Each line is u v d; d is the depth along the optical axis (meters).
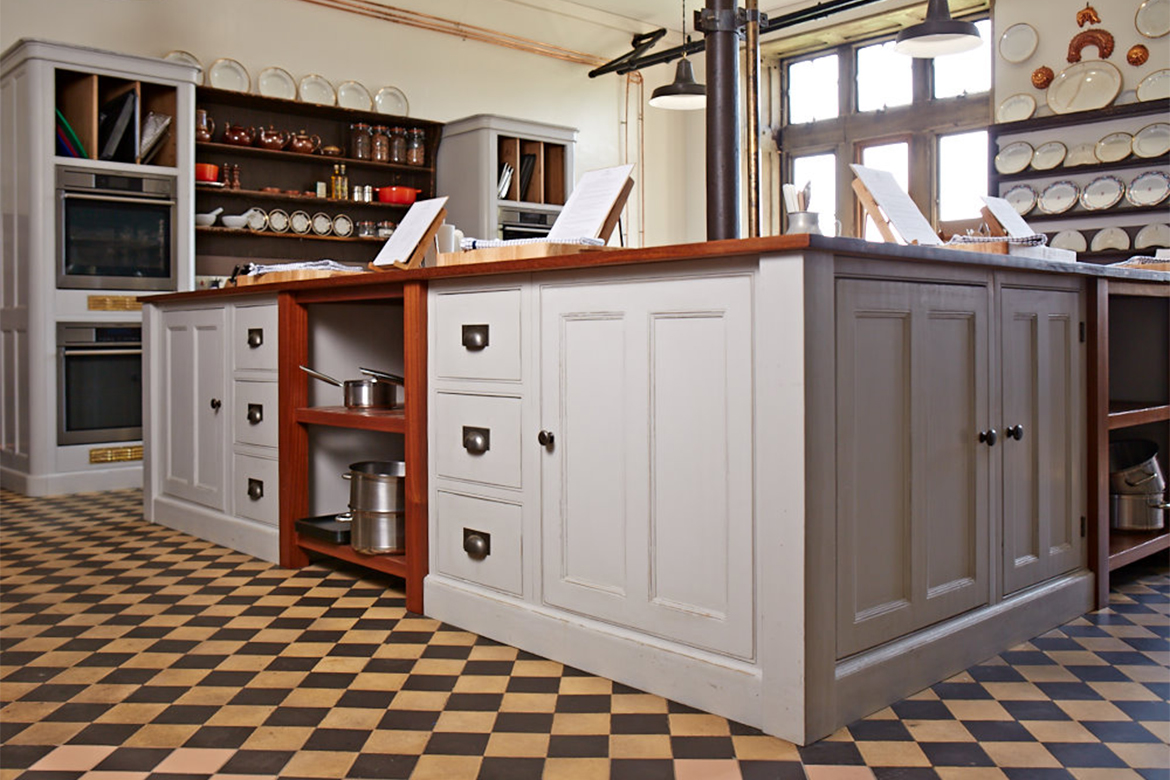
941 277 2.21
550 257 2.24
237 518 3.60
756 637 1.92
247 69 6.68
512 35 8.15
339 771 1.73
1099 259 6.89
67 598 2.92
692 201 9.56
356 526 3.00
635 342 2.13
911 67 8.51
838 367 1.93
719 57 2.89
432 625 2.63
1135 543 3.02
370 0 7.26
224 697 2.10
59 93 5.50
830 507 1.87
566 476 2.30
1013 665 2.29
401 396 3.58
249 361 3.48
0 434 5.49
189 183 5.59
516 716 1.98
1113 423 2.88
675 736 1.88
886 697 2.03
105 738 1.88
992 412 2.39
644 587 2.13
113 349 5.31
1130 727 1.92
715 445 1.98
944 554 2.24
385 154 7.05
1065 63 7.11
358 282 2.89
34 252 5.08
